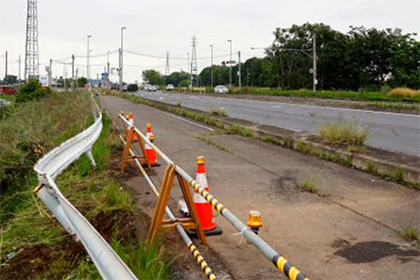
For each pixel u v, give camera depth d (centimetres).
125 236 530
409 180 762
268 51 8688
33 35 8306
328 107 2977
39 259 485
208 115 2136
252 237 301
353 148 1008
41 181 542
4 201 802
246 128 1551
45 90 4409
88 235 390
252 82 11838
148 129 980
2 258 498
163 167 973
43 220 600
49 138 1241
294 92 5184
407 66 5991
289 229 555
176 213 625
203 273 435
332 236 529
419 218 583
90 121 1627
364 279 418
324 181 804
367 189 742
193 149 1208
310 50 7300
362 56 6419
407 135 1446
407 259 460
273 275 430
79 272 438
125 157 921
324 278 422
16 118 1524
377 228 553
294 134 1378
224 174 883
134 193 743
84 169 882
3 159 1046
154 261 432
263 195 720
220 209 363
